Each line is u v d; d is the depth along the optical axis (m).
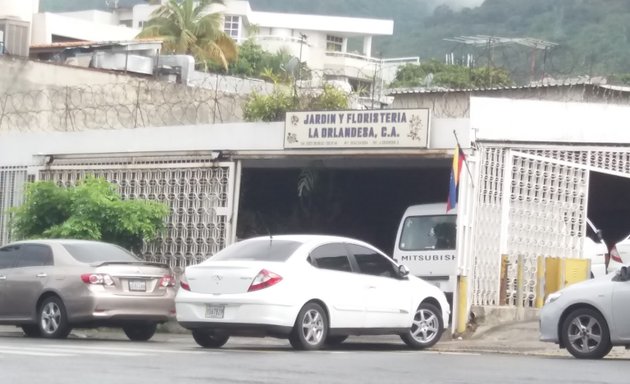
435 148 19.19
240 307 14.76
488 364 13.07
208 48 54.00
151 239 22.16
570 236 21.58
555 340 14.52
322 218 24.38
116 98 30.72
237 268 14.94
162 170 22.61
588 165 21.75
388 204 24.47
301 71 42.16
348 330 15.59
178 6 54.78
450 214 19.70
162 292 17.56
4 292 17.77
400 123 19.44
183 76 36.81
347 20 81.44
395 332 16.36
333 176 23.83
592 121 21.39
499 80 35.81
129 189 23.09
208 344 16.11
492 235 19.77
